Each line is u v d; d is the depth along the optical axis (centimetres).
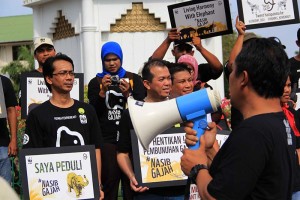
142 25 1541
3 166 769
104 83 721
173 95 646
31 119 623
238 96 347
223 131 634
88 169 613
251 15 837
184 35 859
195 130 378
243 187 325
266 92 341
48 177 598
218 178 330
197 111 380
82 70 1512
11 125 783
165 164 606
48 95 780
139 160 602
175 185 605
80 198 606
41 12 1683
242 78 342
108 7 1516
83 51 1502
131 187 605
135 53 1540
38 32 1688
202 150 371
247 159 325
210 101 377
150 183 601
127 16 1531
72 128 629
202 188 341
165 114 389
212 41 1534
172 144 611
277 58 338
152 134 396
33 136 620
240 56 344
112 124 733
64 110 630
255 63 338
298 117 610
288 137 346
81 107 638
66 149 607
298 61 824
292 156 350
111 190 735
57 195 600
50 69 626
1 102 754
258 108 342
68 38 1583
